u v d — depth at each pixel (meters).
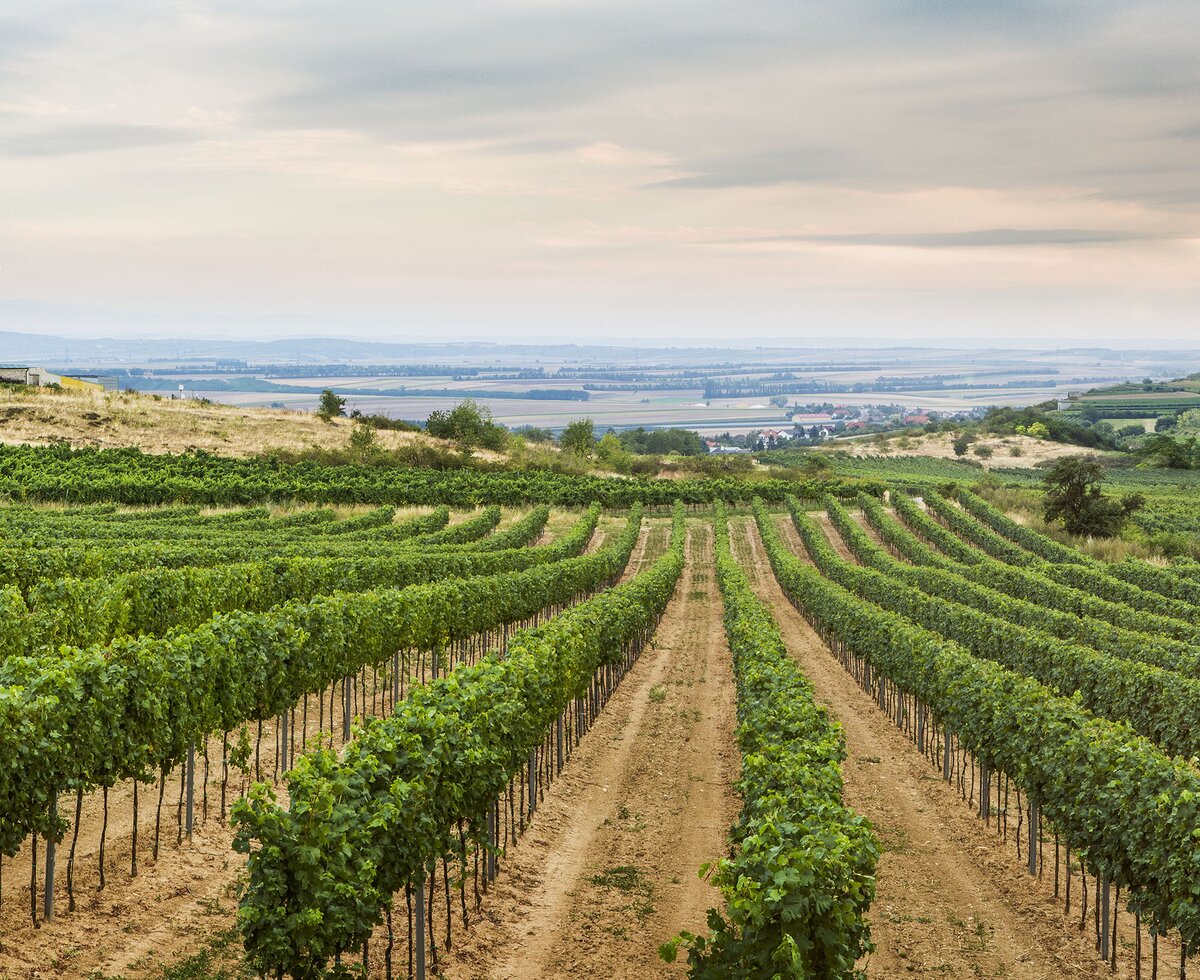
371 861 10.59
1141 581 54.75
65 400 95.69
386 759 12.48
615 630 29.20
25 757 12.30
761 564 67.00
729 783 21.75
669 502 89.25
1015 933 14.86
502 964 13.11
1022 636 30.30
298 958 10.11
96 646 14.95
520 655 19.62
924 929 14.75
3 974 10.90
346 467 85.06
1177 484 126.31
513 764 16.83
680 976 12.92
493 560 45.38
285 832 10.16
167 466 76.12
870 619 31.69
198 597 27.47
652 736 26.12
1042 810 16.94
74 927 12.27
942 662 22.91
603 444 127.19
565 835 18.27
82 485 62.09
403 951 13.16
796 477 110.62
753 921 10.02
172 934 12.38
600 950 13.60
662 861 17.05
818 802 12.75
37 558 30.61
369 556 40.91
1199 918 12.20
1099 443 183.50
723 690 32.47
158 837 15.29
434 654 28.97
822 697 32.69
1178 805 12.79
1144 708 24.22
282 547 41.94
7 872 13.68
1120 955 14.31
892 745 26.73
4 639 21.45
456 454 97.00
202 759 19.45
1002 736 18.58
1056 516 76.88
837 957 10.23
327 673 21.38
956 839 19.08
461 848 14.15
